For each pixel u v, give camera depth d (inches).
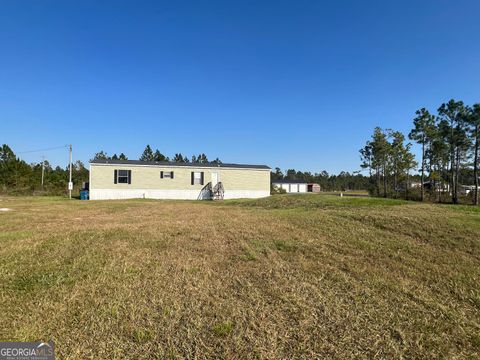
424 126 1253.1
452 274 176.1
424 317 127.8
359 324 121.8
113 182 953.5
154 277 171.5
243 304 138.3
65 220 403.9
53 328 118.2
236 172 1082.7
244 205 645.9
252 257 209.6
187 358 101.0
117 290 153.4
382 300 143.4
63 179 1521.9
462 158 1159.6
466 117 1090.7
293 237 268.2
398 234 267.7
